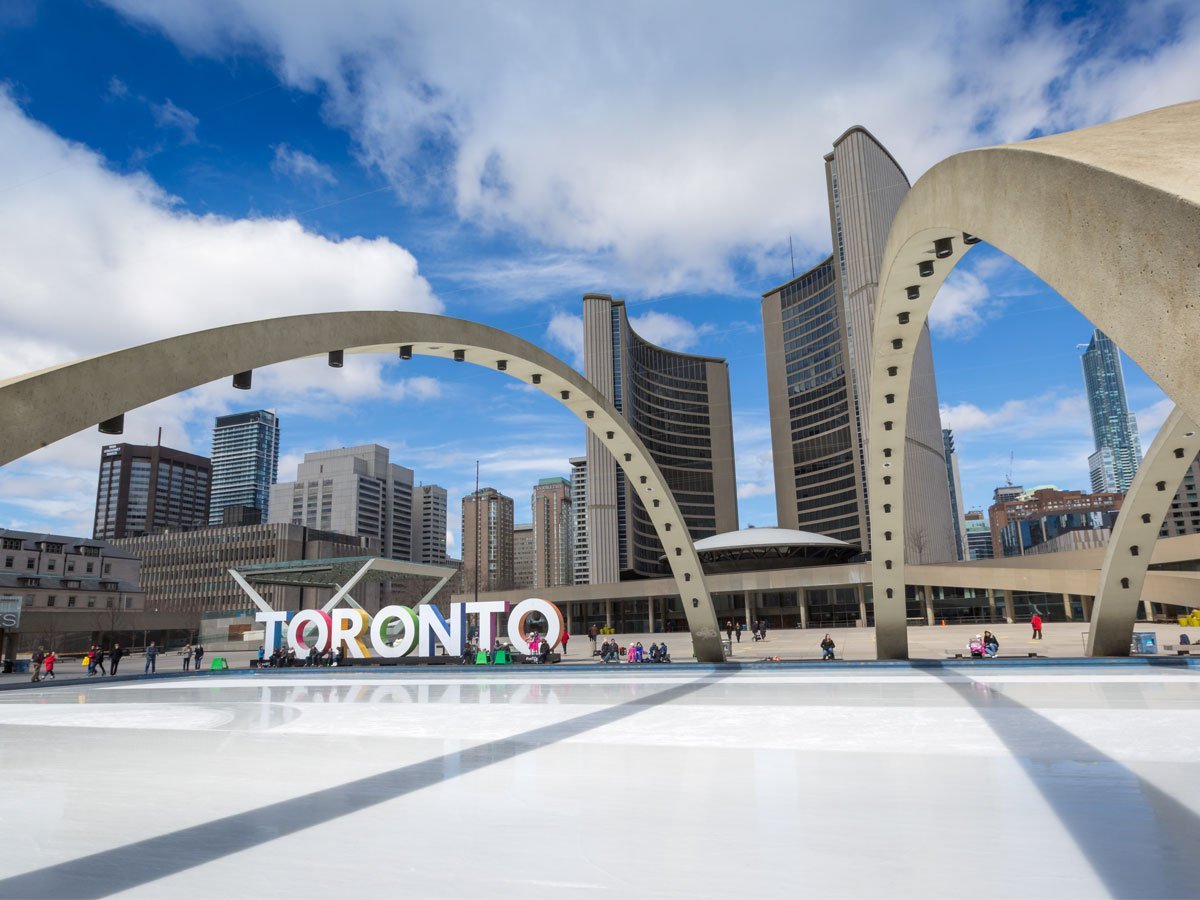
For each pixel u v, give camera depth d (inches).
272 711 729.0
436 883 236.4
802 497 5738.2
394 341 536.7
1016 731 480.1
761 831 282.5
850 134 5088.6
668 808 318.3
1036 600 2623.0
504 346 682.8
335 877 244.2
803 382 5826.8
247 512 5570.9
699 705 673.0
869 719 553.9
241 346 388.8
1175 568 2226.9
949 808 307.1
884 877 232.4
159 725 641.6
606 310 6127.0
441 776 394.3
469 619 1443.2
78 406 289.7
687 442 6919.3
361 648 1424.7
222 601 5073.8
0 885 241.8
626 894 223.1
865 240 4965.6
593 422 885.8
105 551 3659.0
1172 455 760.3
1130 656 920.3
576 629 3479.3
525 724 581.0
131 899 228.5
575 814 312.0
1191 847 253.0
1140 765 373.7
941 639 1667.1
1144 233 177.2
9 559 3297.2
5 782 402.9
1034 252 240.5
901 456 792.3
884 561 914.1
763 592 3309.5
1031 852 251.8
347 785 379.2
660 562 6067.9
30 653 2974.9
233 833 296.5
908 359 664.4
